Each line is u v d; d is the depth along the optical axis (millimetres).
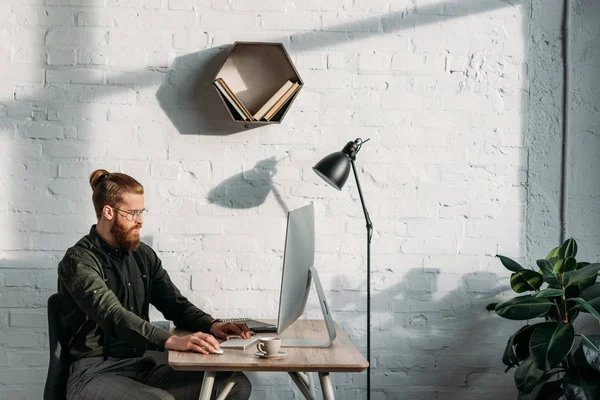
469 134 3477
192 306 3041
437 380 3492
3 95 3305
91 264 2770
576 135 3508
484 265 3494
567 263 3104
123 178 2889
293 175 3420
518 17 3484
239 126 3395
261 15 3391
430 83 3459
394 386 3482
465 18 3469
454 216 3480
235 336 2809
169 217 3379
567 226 3506
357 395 3461
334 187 3131
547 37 3494
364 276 3453
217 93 3334
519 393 3301
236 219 3406
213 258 3402
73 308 2770
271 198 3416
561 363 3238
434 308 3486
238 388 2898
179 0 3359
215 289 3402
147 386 2641
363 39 3434
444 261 3484
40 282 3330
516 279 3184
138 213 2883
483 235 3492
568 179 3506
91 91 3340
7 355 3318
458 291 3492
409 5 3447
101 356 2795
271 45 3334
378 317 3473
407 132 3453
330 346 2633
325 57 3420
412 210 3467
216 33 3373
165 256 3383
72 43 3328
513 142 3492
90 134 3342
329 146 3426
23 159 3318
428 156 3465
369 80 3438
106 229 2877
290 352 2512
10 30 3307
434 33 3459
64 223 3336
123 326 2586
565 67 3496
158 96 3363
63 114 3330
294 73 3369
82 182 3342
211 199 3395
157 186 3371
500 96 3484
